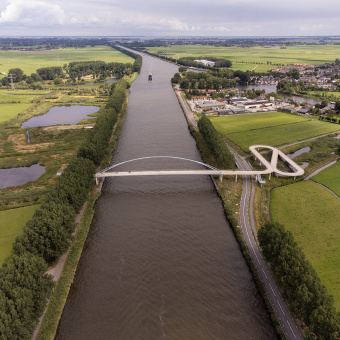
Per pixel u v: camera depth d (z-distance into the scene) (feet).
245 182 597.52
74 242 433.89
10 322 272.92
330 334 260.01
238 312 335.47
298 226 467.52
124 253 421.59
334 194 556.92
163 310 337.72
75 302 348.18
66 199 461.78
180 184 602.85
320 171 655.76
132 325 321.52
